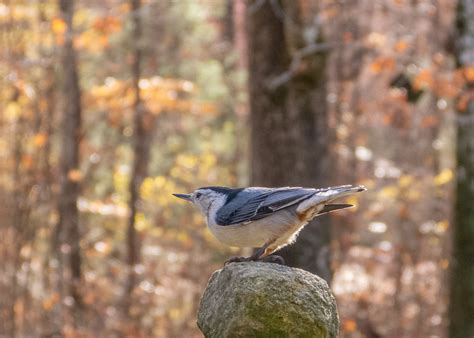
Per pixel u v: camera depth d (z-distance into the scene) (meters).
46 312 15.36
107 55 20.84
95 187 20.83
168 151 22.75
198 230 19.55
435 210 18.05
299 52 11.26
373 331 16.92
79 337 15.24
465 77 11.88
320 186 11.62
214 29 23.09
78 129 17.95
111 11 17.08
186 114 21.61
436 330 16.72
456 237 13.32
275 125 11.55
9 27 15.86
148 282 17.20
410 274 17.72
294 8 11.45
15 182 15.82
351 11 17.22
